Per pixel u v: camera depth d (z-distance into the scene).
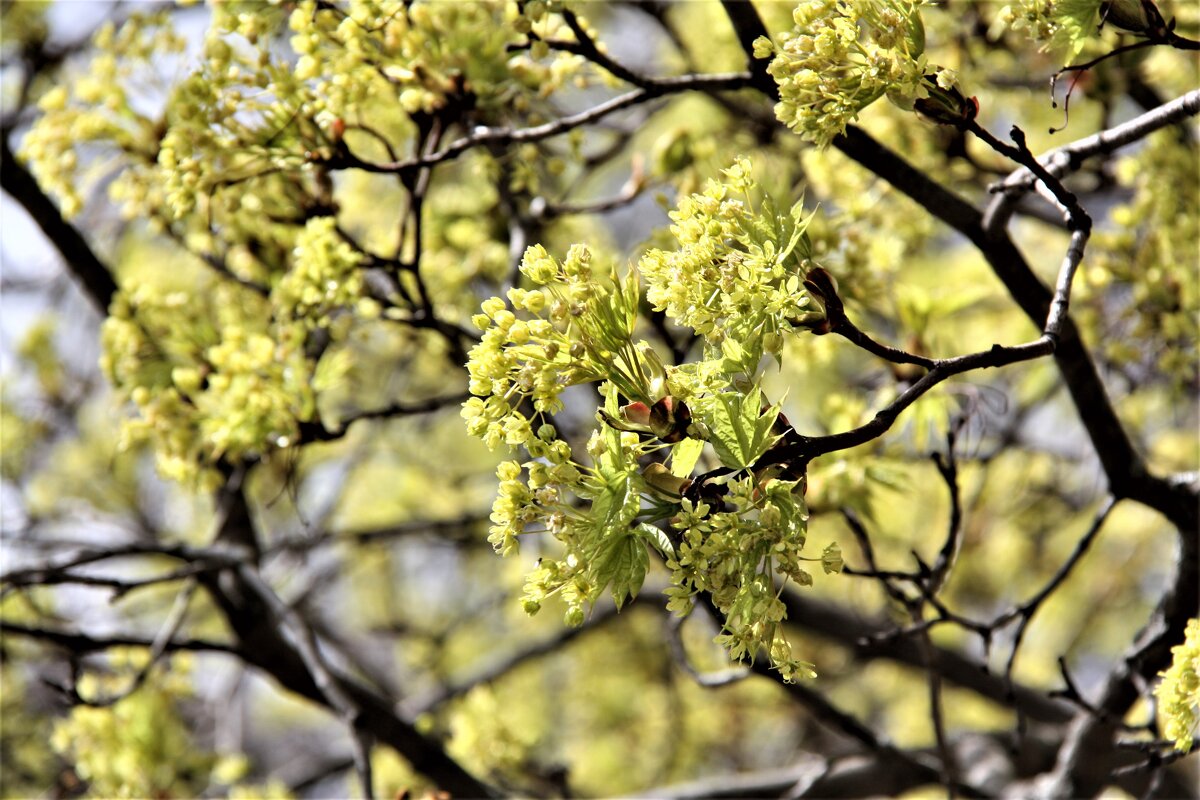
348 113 3.96
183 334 4.54
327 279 4.14
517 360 2.32
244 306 4.88
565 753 10.20
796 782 6.75
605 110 3.75
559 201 5.77
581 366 2.29
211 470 4.31
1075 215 2.71
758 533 2.21
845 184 4.79
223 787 7.20
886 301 4.55
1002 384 7.14
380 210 5.88
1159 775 4.20
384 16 3.52
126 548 5.12
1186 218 4.71
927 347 4.63
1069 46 2.88
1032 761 6.82
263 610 5.77
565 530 2.26
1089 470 7.61
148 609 8.78
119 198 4.67
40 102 4.45
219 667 9.77
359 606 11.38
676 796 6.82
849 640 7.54
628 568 2.27
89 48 6.80
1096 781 5.36
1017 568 9.66
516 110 4.05
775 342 2.29
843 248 4.33
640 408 2.26
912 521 8.12
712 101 6.25
